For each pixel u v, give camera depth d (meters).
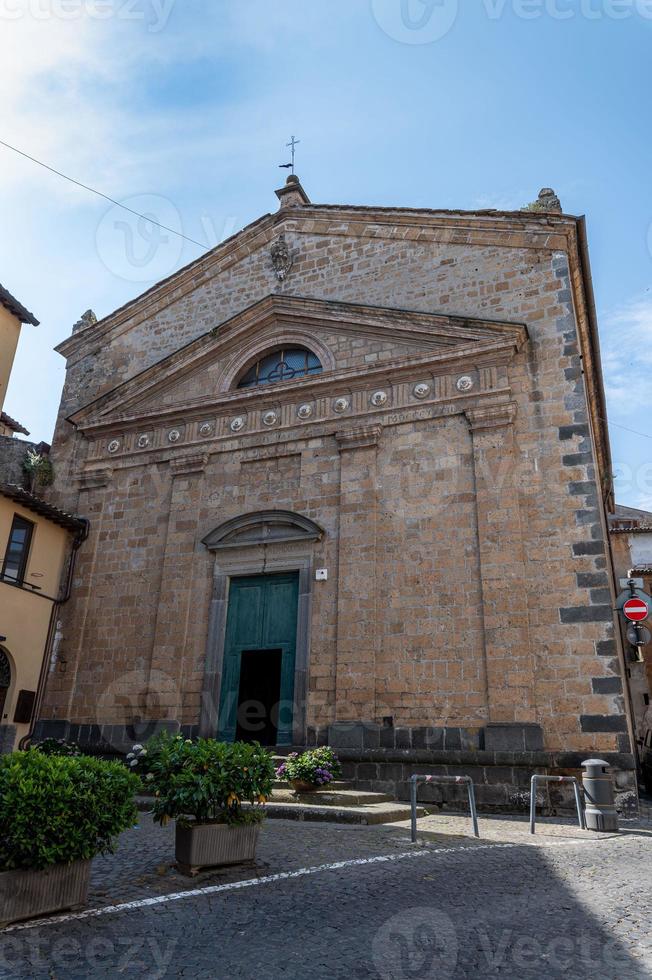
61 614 18.81
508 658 14.09
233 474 18.42
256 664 18.12
